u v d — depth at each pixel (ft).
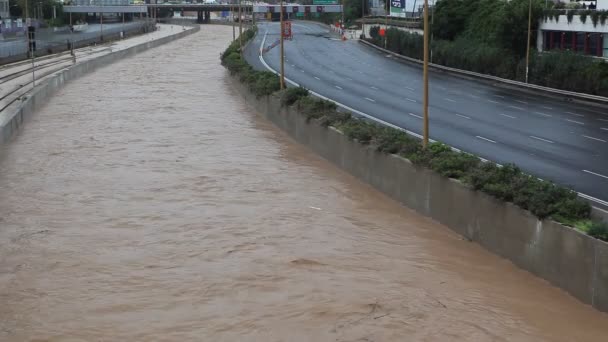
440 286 63.77
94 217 84.38
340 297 61.00
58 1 578.66
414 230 79.05
